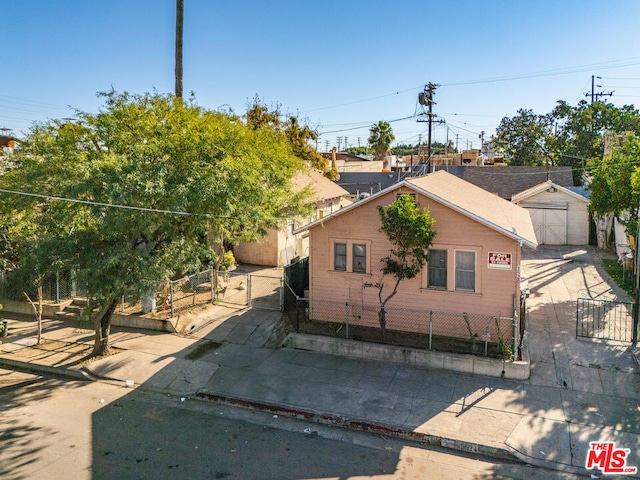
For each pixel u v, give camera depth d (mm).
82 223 11320
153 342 14625
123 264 11469
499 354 12320
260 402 10953
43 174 11758
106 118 12078
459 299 13383
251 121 31672
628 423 9547
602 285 19172
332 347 13453
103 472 8445
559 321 15180
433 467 8578
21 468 8562
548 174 33000
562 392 10820
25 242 13836
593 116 45031
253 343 14352
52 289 17875
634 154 16562
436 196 13047
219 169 11766
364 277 14477
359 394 11141
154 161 11523
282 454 9023
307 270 18328
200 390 11672
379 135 57750
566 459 8609
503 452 8891
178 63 18578
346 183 40438
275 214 16812
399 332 14102
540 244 28203
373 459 8852
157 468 8562
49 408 11008
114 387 12148
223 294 18391
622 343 13281
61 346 14570
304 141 33750
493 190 33688
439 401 10680
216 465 8656
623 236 23250
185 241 12680
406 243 12844
